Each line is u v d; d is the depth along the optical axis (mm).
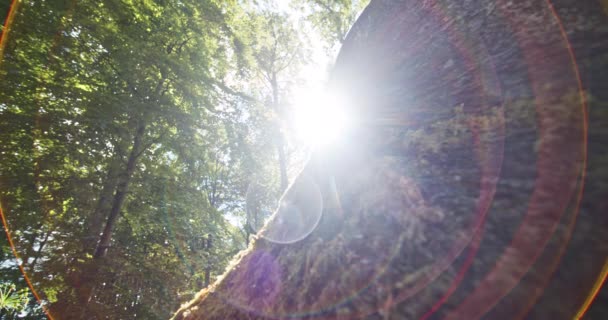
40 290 6465
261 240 2293
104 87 8094
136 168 9672
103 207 8359
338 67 3598
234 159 15141
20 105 6512
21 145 6680
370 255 1362
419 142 1810
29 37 6668
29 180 6773
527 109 1449
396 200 1534
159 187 9844
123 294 7438
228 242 17203
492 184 1298
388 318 1088
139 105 8203
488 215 1196
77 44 7414
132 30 8688
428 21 2582
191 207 10398
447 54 2195
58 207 7395
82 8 7531
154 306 7801
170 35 10234
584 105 1279
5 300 6176
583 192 1075
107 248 8445
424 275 1139
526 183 1209
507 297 951
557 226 1042
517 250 1044
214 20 12562
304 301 1405
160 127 9781
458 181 1412
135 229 9750
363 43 3330
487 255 1078
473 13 2215
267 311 1544
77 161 7621
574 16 1626
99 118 7223
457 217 1261
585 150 1170
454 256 1137
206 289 2453
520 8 1920
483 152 1458
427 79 2211
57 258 7051
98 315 6645
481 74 1828
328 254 1524
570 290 907
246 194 23688
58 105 7059
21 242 6695
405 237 1324
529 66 1606
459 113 1757
